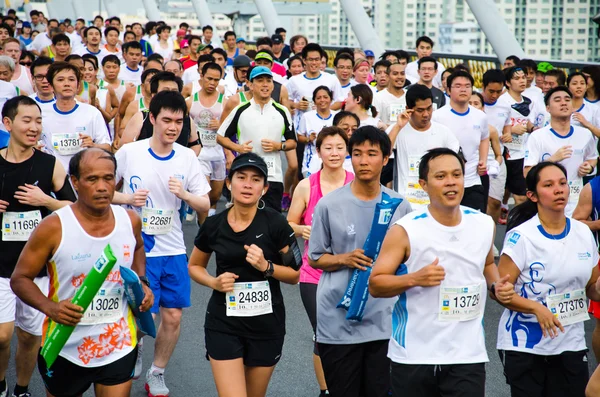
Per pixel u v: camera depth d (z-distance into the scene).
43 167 6.79
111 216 5.46
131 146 7.55
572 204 10.36
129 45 17.95
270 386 7.59
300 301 10.38
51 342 5.25
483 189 11.18
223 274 5.82
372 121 12.34
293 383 7.67
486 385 7.69
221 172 13.77
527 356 5.89
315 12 56.66
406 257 5.27
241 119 11.55
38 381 7.67
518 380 5.98
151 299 5.59
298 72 17.77
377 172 6.11
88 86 14.70
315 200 7.10
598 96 12.27
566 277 5.83
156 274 7.38
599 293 5.89
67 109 9.55
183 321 9.45
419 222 5.23
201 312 9.78
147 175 7.48
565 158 9.77
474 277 5.27
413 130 9.56
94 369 5.49
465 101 10.74
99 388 5.54
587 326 9.60
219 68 13.17
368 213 6.15
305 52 15.79
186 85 16.81
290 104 15.05
